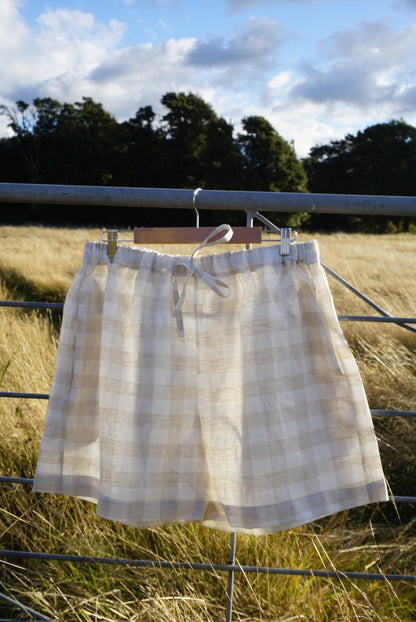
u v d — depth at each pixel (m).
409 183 48.19
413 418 2.69
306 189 44.56
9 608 1.60
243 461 1.16
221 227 1.16
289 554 1.70
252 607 1.52
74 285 1.25
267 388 1.15
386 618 1.45
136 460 1.18
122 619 1.47
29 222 36.38
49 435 1.25
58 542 1.80
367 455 1.17
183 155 42.91
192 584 1.60
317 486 1.17
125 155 44.59
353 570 1.71
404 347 3.49
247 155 42.28
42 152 45.81
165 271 1.20
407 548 1.76
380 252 9.73
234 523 1.18
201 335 1.19
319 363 1.19
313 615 1.45
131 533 1.81
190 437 1.22
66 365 1.25
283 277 1.17
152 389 1.19
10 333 3.38
